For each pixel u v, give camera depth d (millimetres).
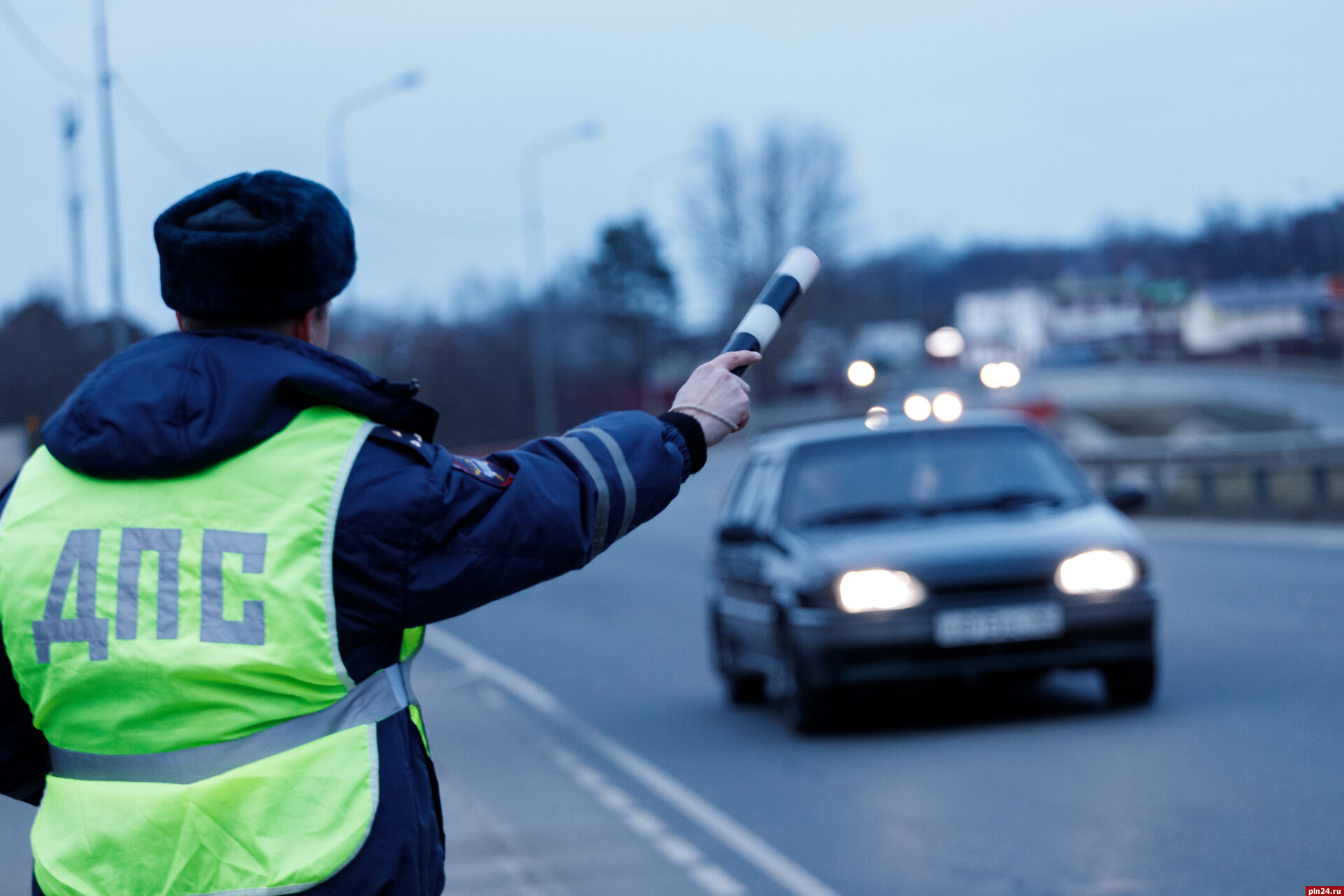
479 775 11586
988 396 80250
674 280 122562
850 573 11336
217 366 2764
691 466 3113
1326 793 8531
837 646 11281
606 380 121250
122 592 2711
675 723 13547
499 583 2809
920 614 11180
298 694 2703
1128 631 11336
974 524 12062
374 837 2709
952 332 24297
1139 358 149625
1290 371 101188
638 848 8844
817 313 126625
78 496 2805
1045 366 160125
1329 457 27578
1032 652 11234
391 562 2717
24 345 51875
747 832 9117
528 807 10211
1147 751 10125
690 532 40156
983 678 11547
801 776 10586
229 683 2672
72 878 2717
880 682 11336
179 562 2703
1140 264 153750
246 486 2721
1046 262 173500
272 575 2682
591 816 9812
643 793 10492
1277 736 10109
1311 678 12195
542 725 13977
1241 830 7961
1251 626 15352
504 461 2910
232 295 2838
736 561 13609
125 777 2725
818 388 124875
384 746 2775
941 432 13234
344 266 2971
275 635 2672
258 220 2867
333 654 2695
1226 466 30484
